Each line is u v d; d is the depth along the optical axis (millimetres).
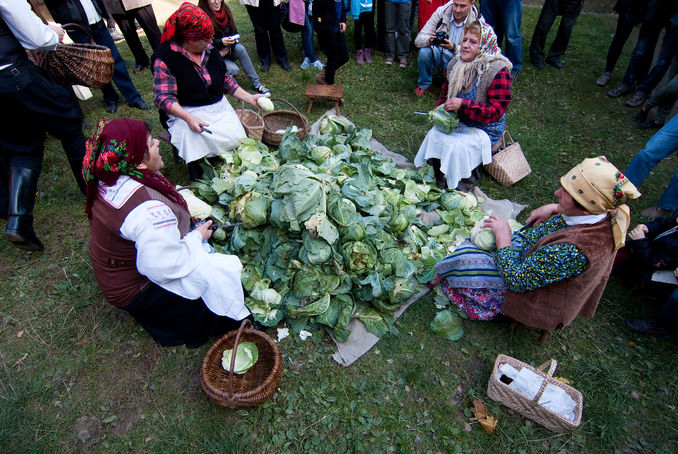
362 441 2521
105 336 2971
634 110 5840
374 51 7277
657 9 5289
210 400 2658
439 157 4176
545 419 2553
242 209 3057
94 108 5336
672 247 2984
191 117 3594
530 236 2781
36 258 3477
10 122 3090
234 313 2814
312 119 5410
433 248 3535
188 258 2551
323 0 4914
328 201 2975
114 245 2307
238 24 8078
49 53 3080
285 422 2584
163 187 2453
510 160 4379
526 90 6277
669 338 3146
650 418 2715
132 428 2539
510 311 2869
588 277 2395
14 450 2402
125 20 5773
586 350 3078
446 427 2615
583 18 9000
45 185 4148
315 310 2922
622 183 2084
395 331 3059
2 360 2820
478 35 3707
